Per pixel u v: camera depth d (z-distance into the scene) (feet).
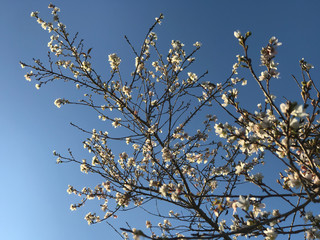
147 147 19.56
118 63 18.94
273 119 9.65
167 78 20.61
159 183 15.51
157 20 18.06
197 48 19.12
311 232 10.45
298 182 9.56
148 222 21.56
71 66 19.99
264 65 9.87
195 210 16.43
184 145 20.02
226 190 16.81
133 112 19.34
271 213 10.91
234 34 9.15
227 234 7.35
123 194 18.35
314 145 9.19
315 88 8.97
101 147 19.86
